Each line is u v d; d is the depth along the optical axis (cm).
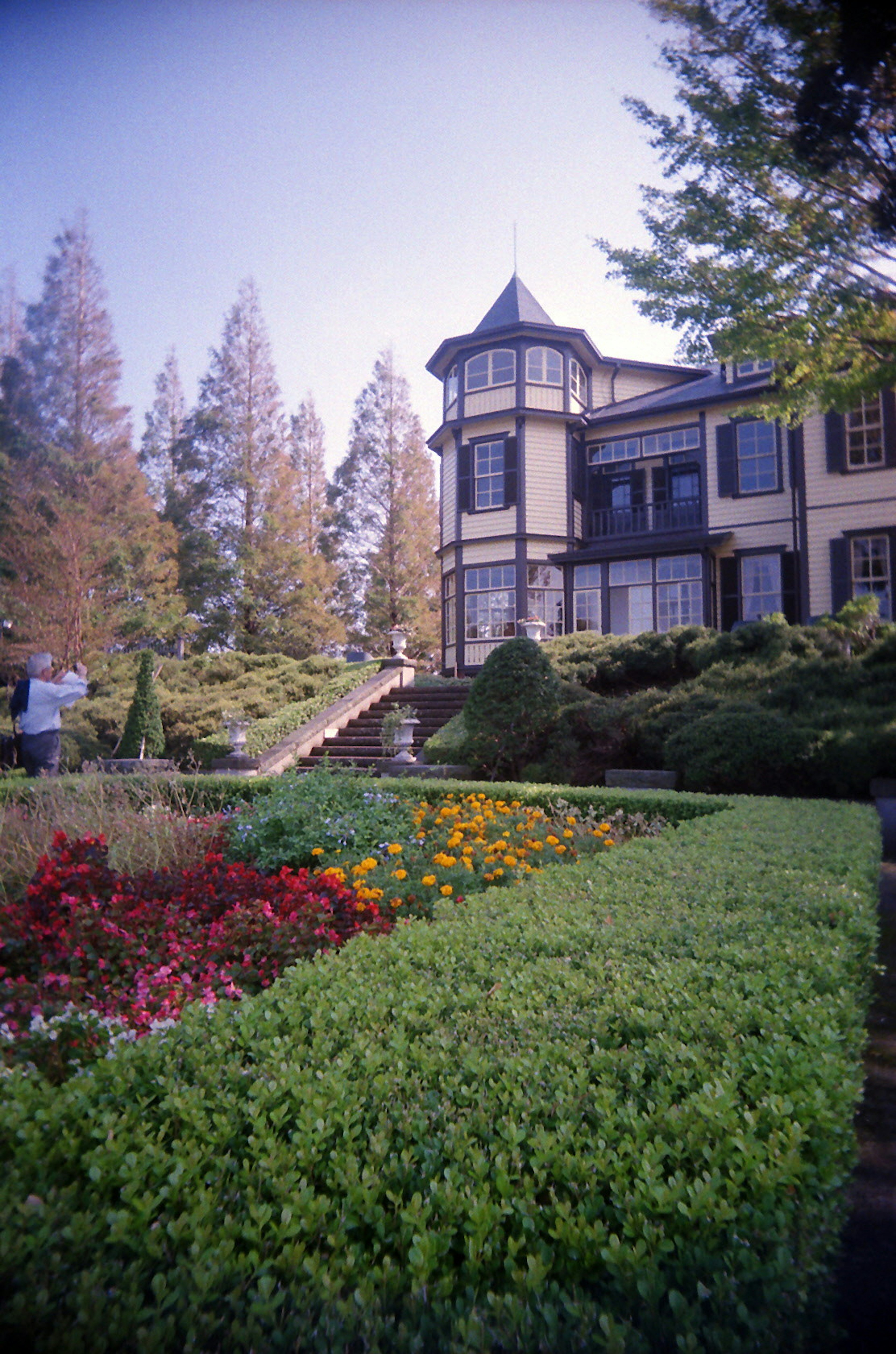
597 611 1995
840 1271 175
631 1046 191
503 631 2127
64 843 415
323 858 541
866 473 1694
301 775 863
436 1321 115
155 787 791
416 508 3128
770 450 1888
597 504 2206
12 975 307
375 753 1338
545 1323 112
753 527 1884
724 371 2030
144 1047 190
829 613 1631
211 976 294
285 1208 131
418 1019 202
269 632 2761
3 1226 127
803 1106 158
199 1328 111
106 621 2100
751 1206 132
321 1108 156
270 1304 112
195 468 2794
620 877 373
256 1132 153
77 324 2234
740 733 976
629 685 1486
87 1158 145
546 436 2153
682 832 520
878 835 551
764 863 402
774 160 626
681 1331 114
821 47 525
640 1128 149
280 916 354
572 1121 152
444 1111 158
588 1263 126
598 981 230
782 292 732
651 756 1094
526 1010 209
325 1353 106
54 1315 112
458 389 2248
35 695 891
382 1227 130
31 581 2031
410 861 510
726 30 562
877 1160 225
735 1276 122
